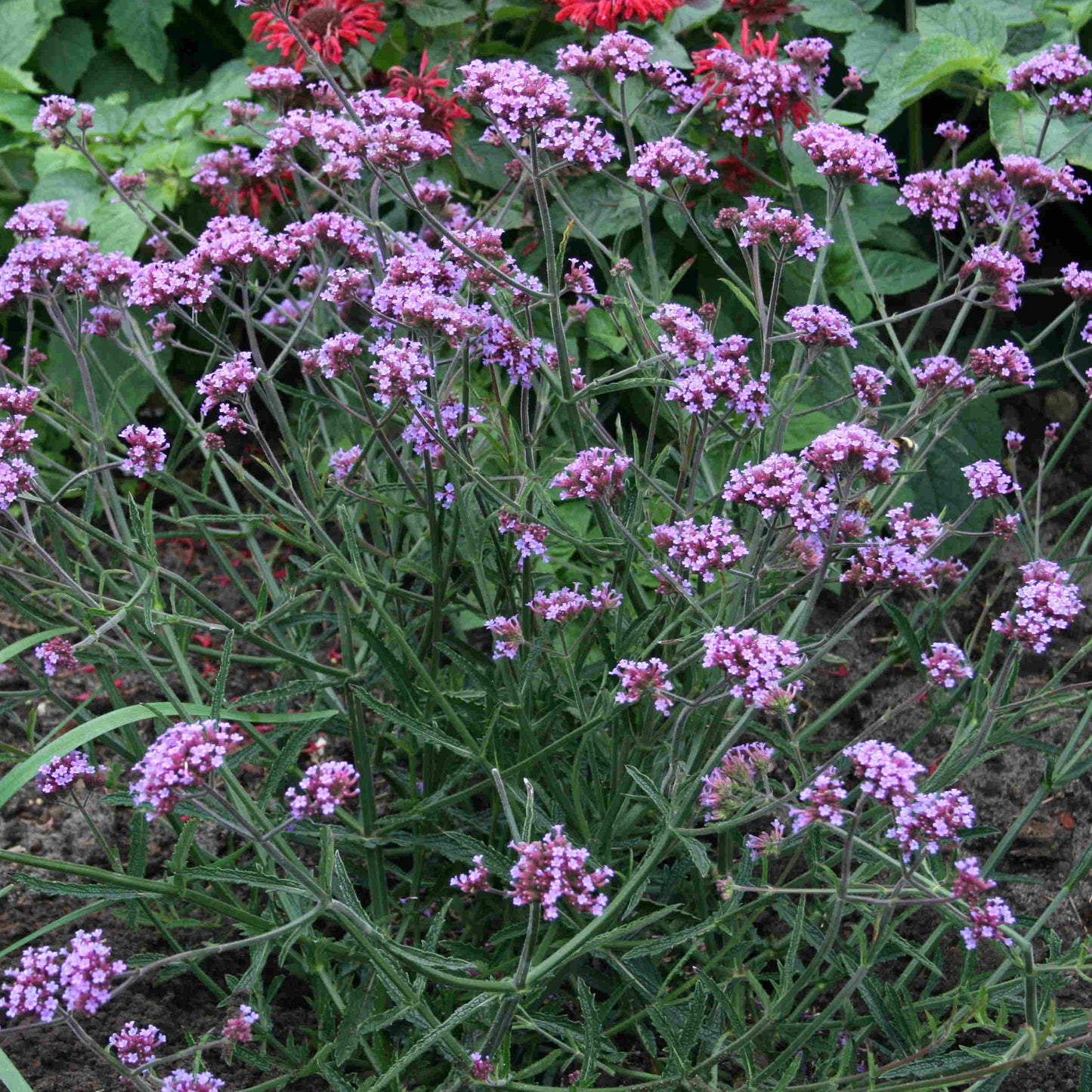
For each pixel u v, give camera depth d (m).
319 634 1.98
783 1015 1.50
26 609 1.61
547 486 1.68
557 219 1.99
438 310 1.55
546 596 1.68
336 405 1.61
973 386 1.62
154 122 2.26
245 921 1.51
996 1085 1.48
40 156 2.22
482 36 2.19
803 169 2.02
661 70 1.72
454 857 1.60
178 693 1.92
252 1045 1.64
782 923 1.73
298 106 1.96
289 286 1.99
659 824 1.62
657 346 1.68
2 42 2.41
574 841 1.62
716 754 1.48
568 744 1.63
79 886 1.46
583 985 1.47
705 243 1.69
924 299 2.27
